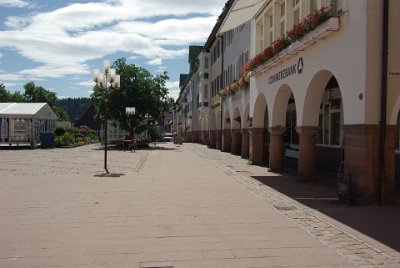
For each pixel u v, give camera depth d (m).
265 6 18.59
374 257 5.80
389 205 9.30
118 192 11.66
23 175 16.02
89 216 8.52
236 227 7.57
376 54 9.25
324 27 10.67
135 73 41.34
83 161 23.33
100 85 18.30
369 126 9.23
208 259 5.77
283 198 10.69
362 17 9.38
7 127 39.47
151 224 7.82
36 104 42.22
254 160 20.75
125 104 41.22
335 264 5.52
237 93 26.33
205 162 22.58
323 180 14.53
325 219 8.12
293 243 6.51
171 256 5.91
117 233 7.18
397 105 9.27
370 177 9.30
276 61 15.27
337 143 17.61
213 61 41.47
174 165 20.67
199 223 7.90
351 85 9.84
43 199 10.52
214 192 11.69
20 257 5.88
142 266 5.50
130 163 21.92
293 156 24.97
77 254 6.02
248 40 23.64
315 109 13.21
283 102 16.70
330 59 11.04
